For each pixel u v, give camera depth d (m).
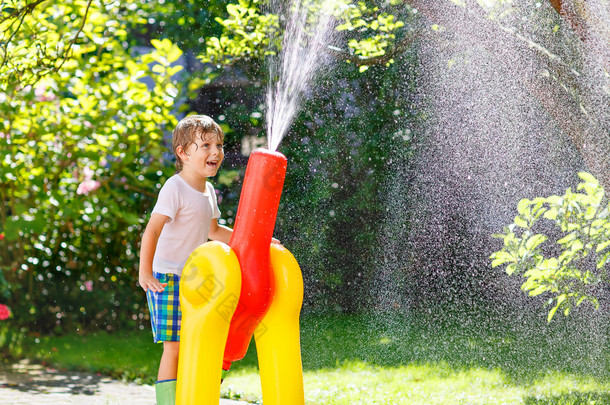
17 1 5.30
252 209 2.47
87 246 7.90
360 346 6.36
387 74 7.61
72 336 7.52
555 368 4.98
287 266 2.51
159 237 2.96
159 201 2.89
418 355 5.79
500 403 4.05
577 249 3.77
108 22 5.91
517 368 5.05
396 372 5.18
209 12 8.30
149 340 7.20
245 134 8.50
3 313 6.79
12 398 4.50
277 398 2.45
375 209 8.18
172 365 2.85
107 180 7.06
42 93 6.22
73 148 6.52
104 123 6.45
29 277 7.73
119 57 6.56
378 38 5.64
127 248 7.91
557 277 3.87
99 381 5.20
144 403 4.33
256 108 8.37
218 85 8.48
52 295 7.85
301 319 7.93
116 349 6.66
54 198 6.39
